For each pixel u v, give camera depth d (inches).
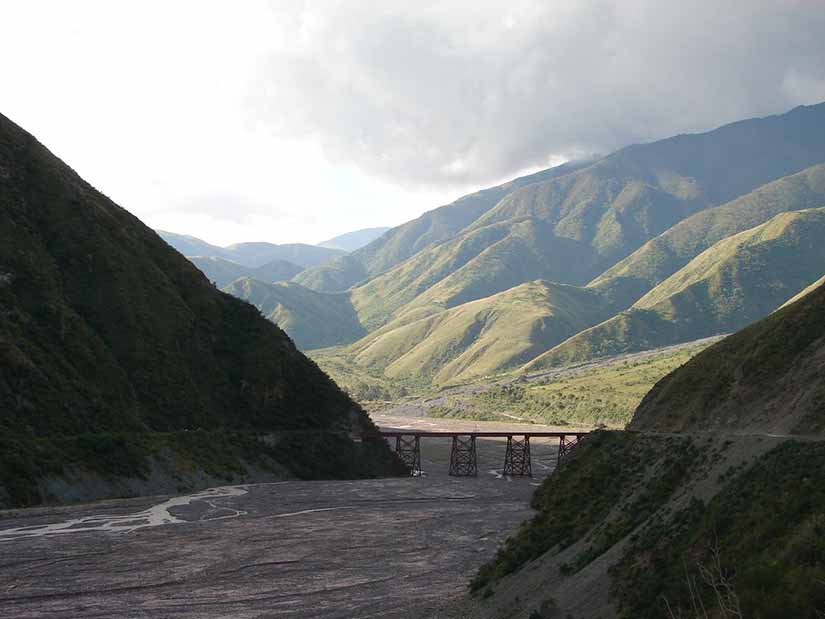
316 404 5836.6
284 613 1879.9
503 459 7140.8
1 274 4424.2
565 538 1971.0
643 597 1225.4
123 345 4803.2
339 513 3649.1
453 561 2566.4
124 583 2185.0
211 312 5890.8
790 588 932.6
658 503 1670.8
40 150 5782.5
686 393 2456.9
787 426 1729.8
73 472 3582.7
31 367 3937.0
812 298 2217.0
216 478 4345.5
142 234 6097.4
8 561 2417.6
